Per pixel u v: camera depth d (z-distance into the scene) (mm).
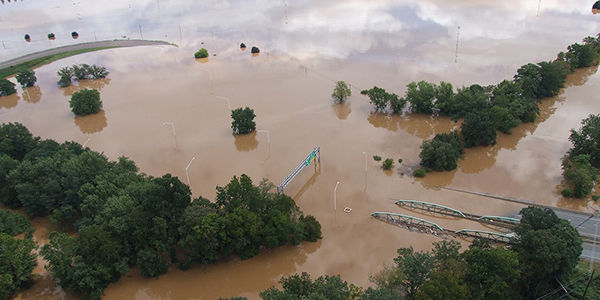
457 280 70438
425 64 190500
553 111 150250
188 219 86375
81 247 85312
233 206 91125
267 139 141625
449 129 142750
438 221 103250
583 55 178125
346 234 100062
